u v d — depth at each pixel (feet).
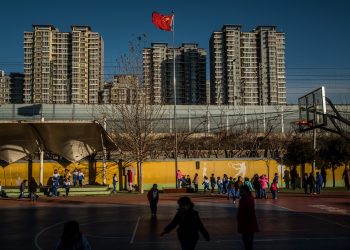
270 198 96.73
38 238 47.34
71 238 19.76
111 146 127.75
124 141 128.57
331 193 109.19
